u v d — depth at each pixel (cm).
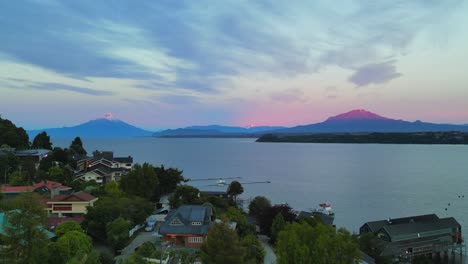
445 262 8569
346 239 4288
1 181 9644
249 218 9450
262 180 19688
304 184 18200
